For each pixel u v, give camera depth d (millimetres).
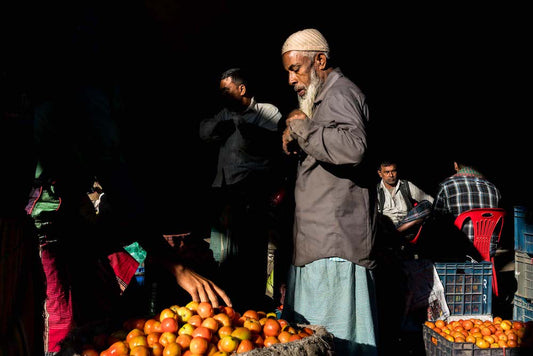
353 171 2760
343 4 10086
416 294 4117
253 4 9969
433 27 10102
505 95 9945
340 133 2566
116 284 2949
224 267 4625
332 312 2750
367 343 2742
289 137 2812
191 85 10211
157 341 2047
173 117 10180
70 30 1907
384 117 10398
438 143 10250
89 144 1917
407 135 10359
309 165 2834
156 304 3393
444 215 5117
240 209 4652
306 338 2080
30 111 1672
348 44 10297
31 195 2508
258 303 4691
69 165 2385
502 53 9938
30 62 1704
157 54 9867
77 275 2697
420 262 4184
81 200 2762
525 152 9656
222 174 4770
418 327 4137
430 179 10180
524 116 9797
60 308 2635
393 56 10312
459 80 10164
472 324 3902
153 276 3469
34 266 1706
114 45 2137
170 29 9672
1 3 1602
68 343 2066
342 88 2770
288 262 4609
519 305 4453
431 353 3783
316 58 2895
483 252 4941
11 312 1527
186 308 2189
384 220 4648
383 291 4168
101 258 2895
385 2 10039
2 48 1573
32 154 1703
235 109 4922
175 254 2111
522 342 3555
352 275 2752
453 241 5039
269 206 4742
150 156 10062
